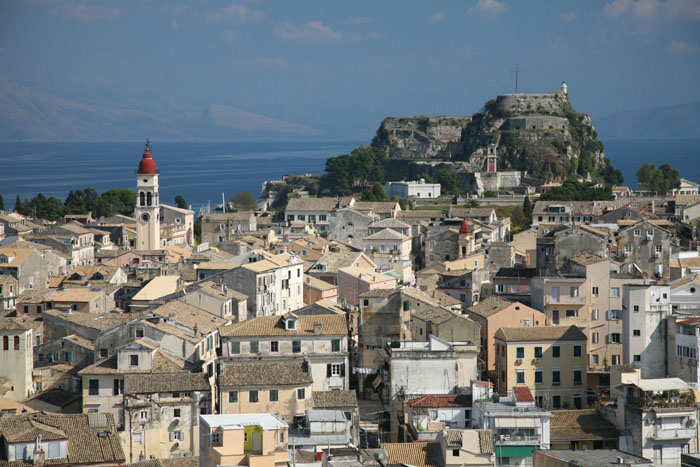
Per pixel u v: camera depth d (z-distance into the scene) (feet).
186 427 476.13
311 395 486.79
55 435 414.21
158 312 557.74
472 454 411.75
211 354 549.54
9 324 532.73
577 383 540.52
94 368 506.48
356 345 583.99
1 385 525.75
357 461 372.79
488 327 570.46
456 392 510.99
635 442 449.89
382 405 531.09
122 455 418.72
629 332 535.60
